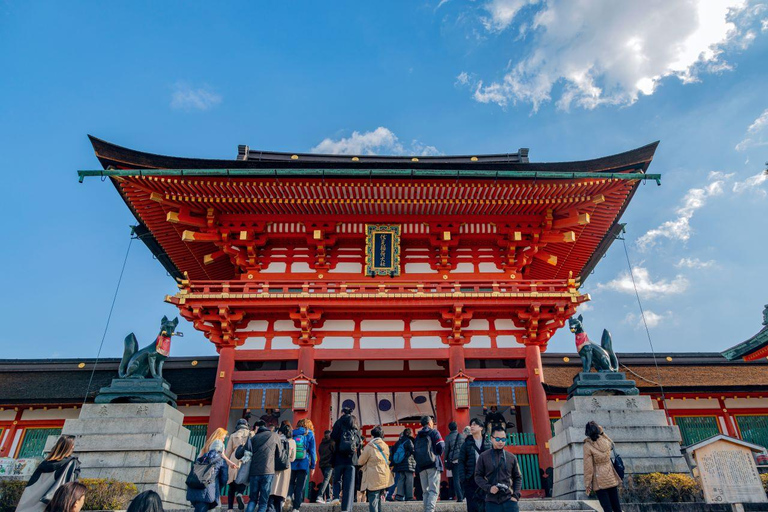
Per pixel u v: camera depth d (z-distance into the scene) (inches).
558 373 1200.8
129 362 732.0
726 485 543.2
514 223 1060.5
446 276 1050.1
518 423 1051.9
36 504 368.2
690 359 1291.8
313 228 1045.2
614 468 474.3
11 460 583.8
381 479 502.0
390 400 1093.1
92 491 552.4
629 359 1277.1
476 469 407.8
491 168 1005.8
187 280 961.5
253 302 951.6
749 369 1239.5
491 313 999.6
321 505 570.3
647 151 950.4
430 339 987.3
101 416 677.3
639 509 541.3
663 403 1066.1
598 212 1074.1
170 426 683.4
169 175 933.8
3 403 1048.8
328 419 1074.1
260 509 455.2
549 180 971.3
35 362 1229.7
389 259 1034.1
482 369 960.9
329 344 976.9
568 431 669.9
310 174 940.6
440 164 1008.2
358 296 945.5
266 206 1022.4
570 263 1248.2
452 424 585.0
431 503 498.9
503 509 386.3
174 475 669.3
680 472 647.8
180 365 1172.5
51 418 1071.6
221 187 971.9
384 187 978.1
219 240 1047.6
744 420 1123.9
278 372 950.4
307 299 948.6
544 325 999.6
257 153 1231.5
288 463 505.0
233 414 1032.8
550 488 847.7
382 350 968.3
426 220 1051.3
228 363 952.9
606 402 708.0
